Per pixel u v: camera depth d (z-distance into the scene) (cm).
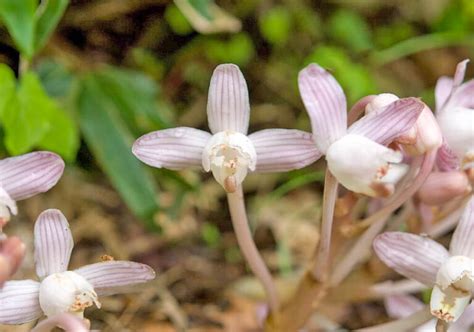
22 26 36
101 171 43
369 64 52
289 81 49
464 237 31
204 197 44
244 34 48
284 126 48
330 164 31
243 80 31
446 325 32
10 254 30
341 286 36
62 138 38
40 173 31
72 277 31
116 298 40
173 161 32
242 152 31
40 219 31
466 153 33
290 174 46
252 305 41
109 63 44
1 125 39
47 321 30
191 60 46
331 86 31
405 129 31
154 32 44
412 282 36
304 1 50
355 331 34
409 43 52
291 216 45
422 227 35
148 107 41
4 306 30
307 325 39
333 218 34
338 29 51
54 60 41
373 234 34
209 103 32
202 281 42
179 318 40
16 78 40
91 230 42
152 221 40
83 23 42
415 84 54
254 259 35
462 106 33
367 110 32
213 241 43
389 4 55
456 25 54
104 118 40
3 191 30
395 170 33
